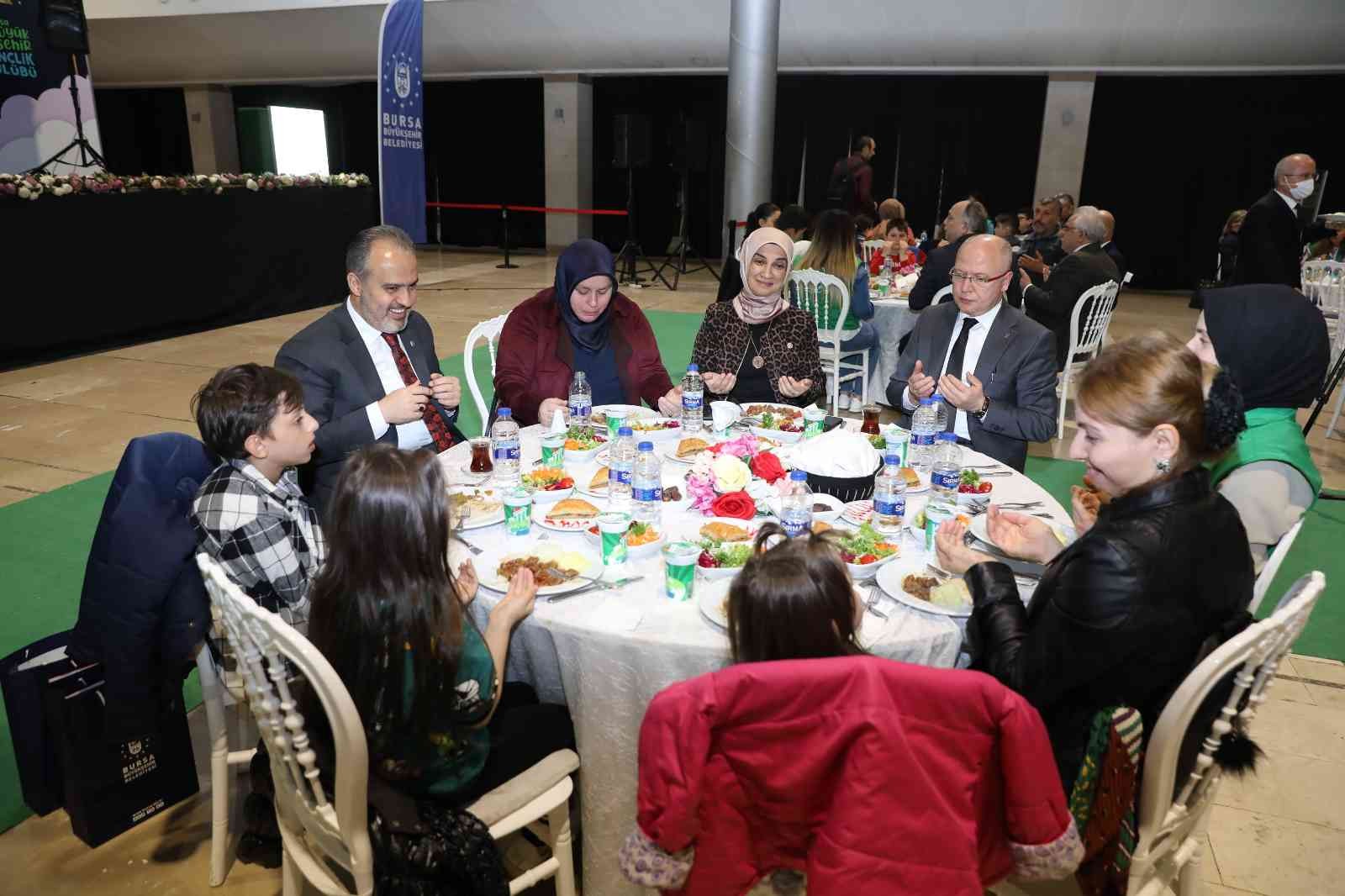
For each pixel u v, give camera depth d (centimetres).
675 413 302
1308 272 582
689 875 121
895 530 208
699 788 111
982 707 108
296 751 148
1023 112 1227
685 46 1209
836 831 107
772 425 278
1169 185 1184
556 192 1412
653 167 1417
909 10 1089
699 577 185
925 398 275
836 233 512
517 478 234
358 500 137
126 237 740
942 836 106
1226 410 139
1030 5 1044
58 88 883
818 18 1136
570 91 1349
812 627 126
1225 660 131
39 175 692
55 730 203
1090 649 138
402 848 145
